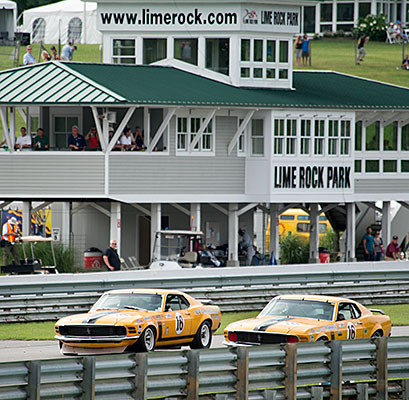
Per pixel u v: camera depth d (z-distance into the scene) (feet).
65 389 208.85
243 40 563.48
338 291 443.32
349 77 652.48
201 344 305.53
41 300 370.94
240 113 541.34
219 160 537.65
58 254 505.66
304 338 270.26
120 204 512.63
